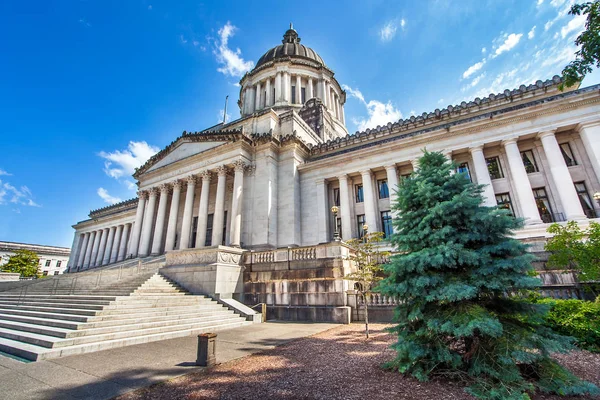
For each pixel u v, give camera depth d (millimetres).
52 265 76812
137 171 39844
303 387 6375
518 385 5738
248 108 49781
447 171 7871
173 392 6270
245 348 10297
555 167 22047
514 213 23578
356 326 14758
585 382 5879
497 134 24609
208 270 19281
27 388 6543
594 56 8672
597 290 13250
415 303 7180
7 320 14070
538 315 6645
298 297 18125
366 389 6152
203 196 31781
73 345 10078
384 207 28406
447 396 5715
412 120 30281
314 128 42312
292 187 30844
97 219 54469
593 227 13391
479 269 6590
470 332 5762
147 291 17281
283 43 59938
